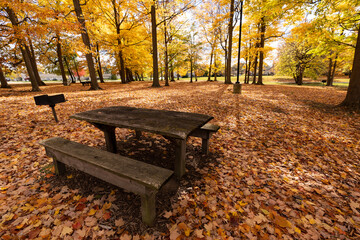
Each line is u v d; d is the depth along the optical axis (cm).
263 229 169
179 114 288
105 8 1513
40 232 156
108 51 2028
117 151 315
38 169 254
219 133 422
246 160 304
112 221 169
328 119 555
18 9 648
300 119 550
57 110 568
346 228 172
